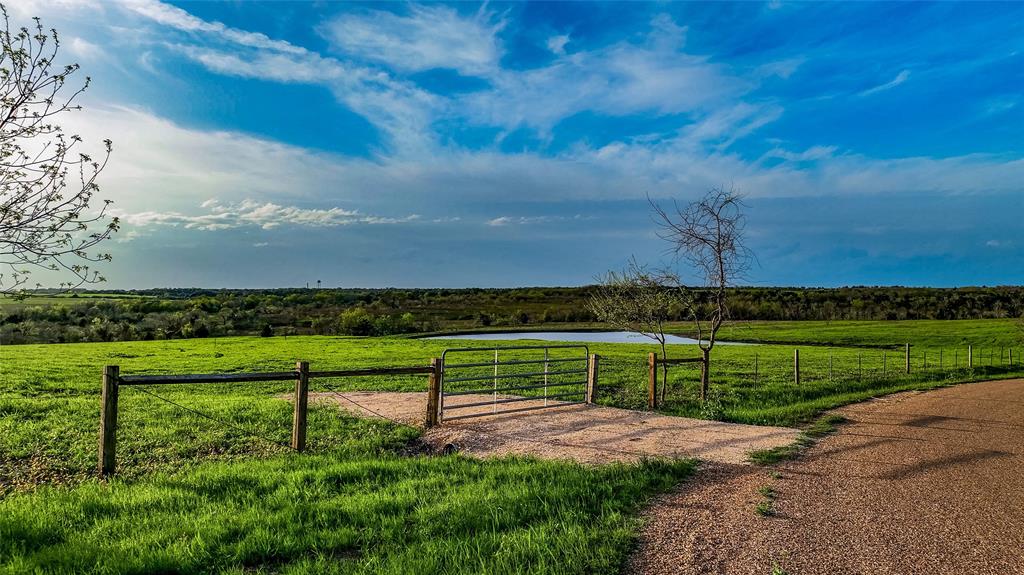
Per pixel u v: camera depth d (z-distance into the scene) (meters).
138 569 4.86
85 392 17.47
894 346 47.16
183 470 8.47
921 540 5.58
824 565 5.00
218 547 5.31
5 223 6.30
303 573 4.81
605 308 16.36
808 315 85.62
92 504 6.46
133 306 67.75
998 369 28.62
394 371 10.90
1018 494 7.14
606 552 5.14
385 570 4.83
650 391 14.57
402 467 8.34
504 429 11.20
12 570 4.74
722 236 15.48
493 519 6.03
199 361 28.58
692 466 8.26
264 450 9.87
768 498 6.80
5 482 8.03
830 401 15.80
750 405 15.23
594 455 9.19
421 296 117.25
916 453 9.40
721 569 4.90
